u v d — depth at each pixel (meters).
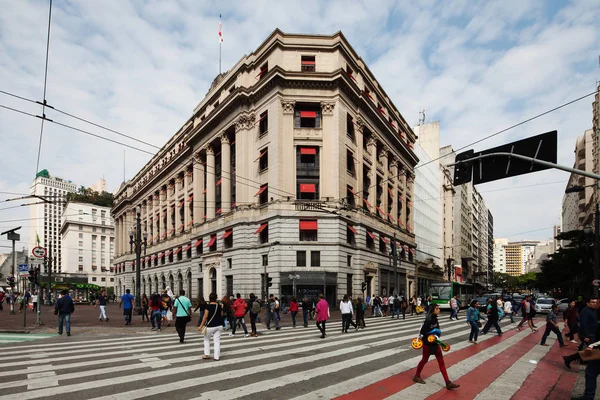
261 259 33.78
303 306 20.64
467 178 11.31
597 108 49.69
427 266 57.88
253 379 8.02
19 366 9.23
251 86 36.28
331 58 34.88
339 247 32.31
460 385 7.80
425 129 72.81
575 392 7.48
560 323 24.02
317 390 7.23
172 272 52.94
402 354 11.32
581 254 40.19
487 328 16.95
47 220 94.19
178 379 7.96
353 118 36.75
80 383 7.59
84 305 55.31
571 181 76.00
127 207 76.44
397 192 48.56
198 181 46.59
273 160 33.41
